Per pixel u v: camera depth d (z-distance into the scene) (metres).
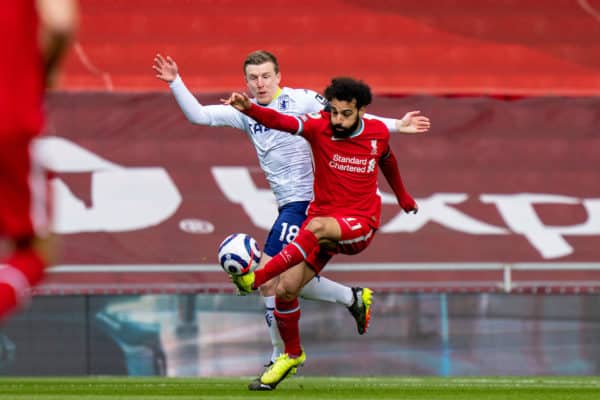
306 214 21.25
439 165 29.53
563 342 29.42
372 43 36.16
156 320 28.55
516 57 36.03
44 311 28.28
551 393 19.45
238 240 18.41
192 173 28.98
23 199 7.50
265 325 28.59
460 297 29.22
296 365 20.00
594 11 37.44
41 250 7.65
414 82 34.88
